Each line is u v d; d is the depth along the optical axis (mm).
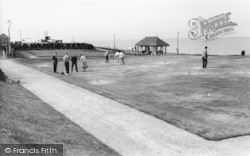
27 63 44156
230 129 12195
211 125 12797
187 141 10883
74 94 19281
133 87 22438
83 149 9641
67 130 11648
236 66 33344
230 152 9938
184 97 18422
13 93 18031
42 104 16078
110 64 41844
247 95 18438
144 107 15609
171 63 40156
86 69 35625
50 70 34125
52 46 87688
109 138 11109
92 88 21281
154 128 12312
